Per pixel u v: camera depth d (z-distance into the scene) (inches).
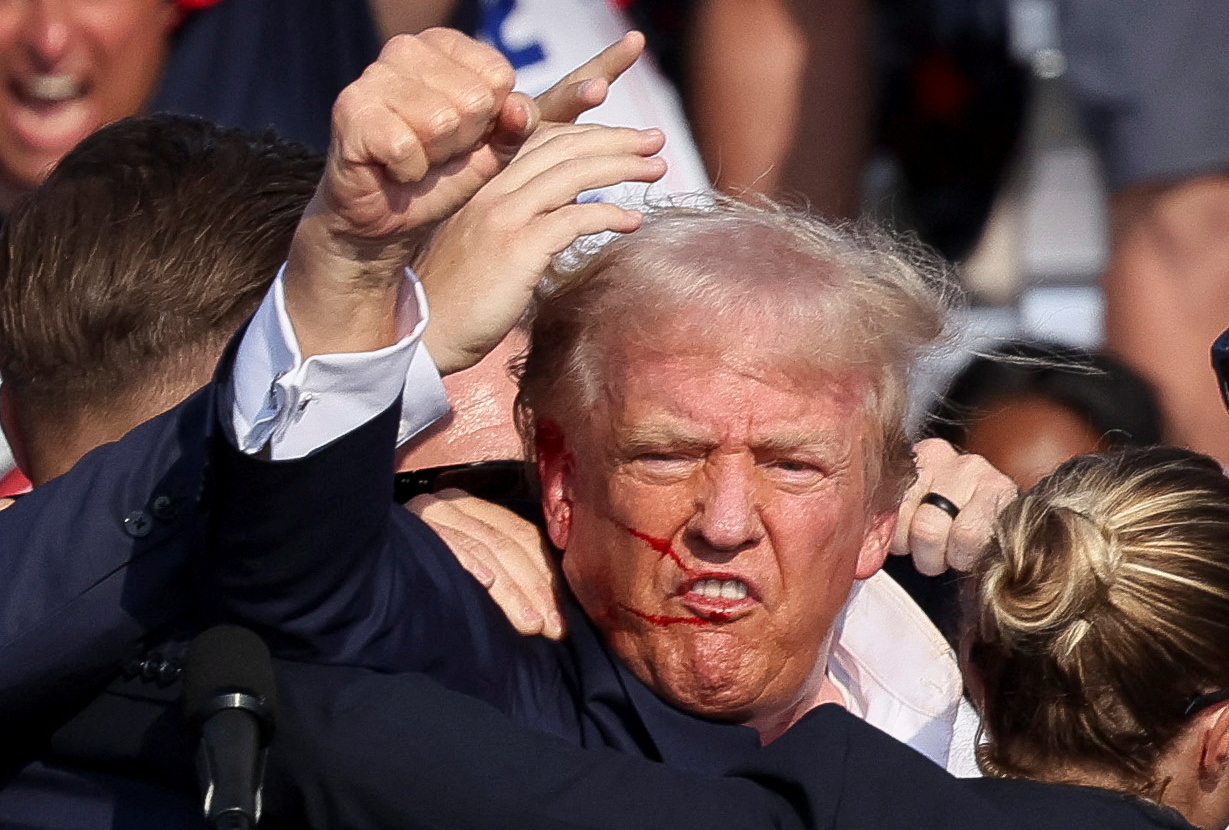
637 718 310.8
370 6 495.2
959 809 276.7
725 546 301.3
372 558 284.7
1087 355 491.2
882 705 363.6
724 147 527.5
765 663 308.8
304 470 266.4
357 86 257.6
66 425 330.6
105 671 292.7
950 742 368.8
